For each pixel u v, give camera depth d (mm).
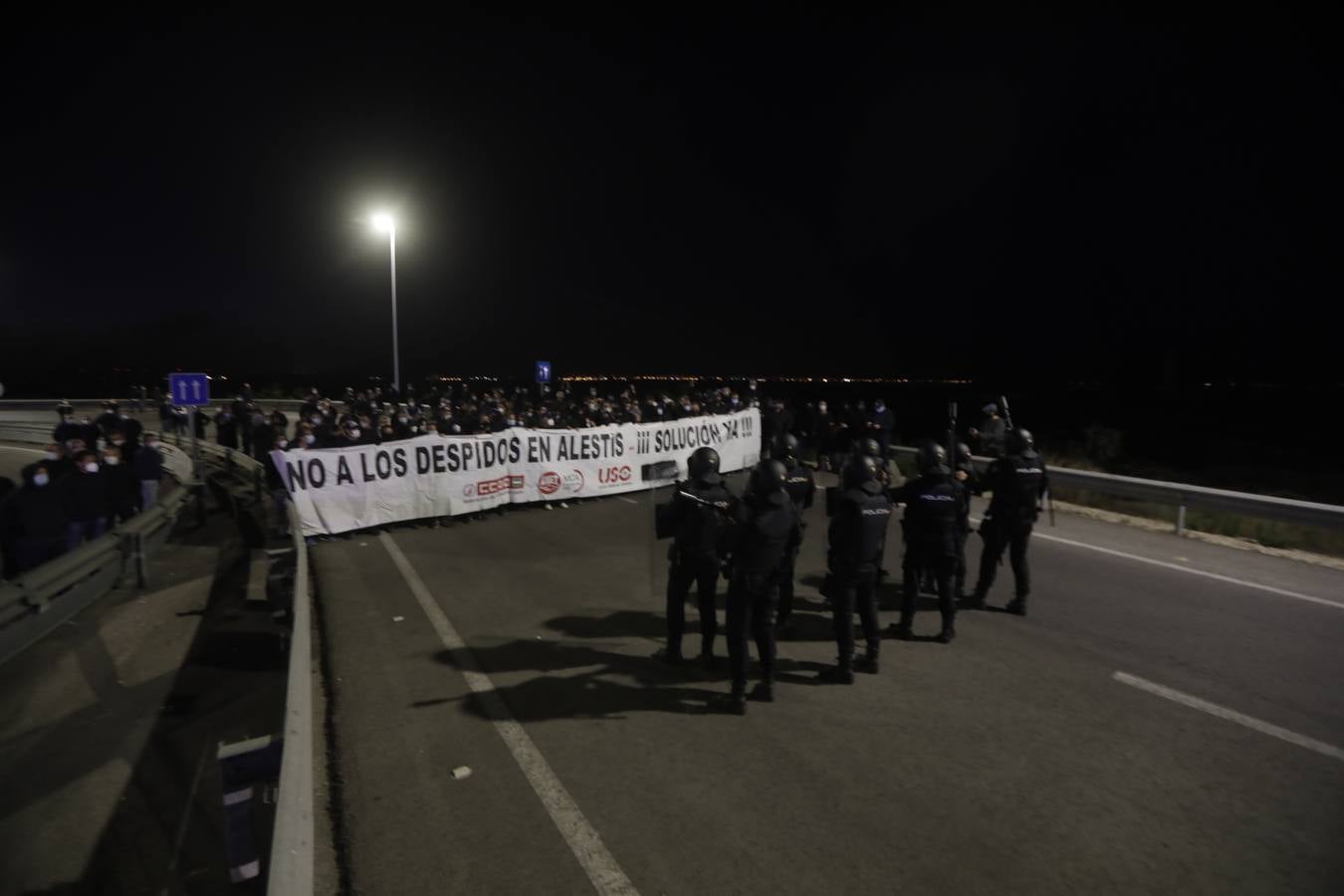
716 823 3895
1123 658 6094
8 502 8922
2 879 3582
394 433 13812
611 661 6094
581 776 4355
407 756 4582
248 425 19344
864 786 4238
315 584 8320
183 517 12867
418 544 10328
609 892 3377
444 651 6281
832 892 3371
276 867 2566
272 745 3180
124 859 3723
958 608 7441
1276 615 7121
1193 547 9930
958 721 5035
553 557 9539
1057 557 9398
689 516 5738
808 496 6906
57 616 7098
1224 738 4766
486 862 3584
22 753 4785
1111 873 3490
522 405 21969
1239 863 3557
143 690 5691
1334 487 16156
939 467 6348
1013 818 3926
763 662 5352
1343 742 4711
